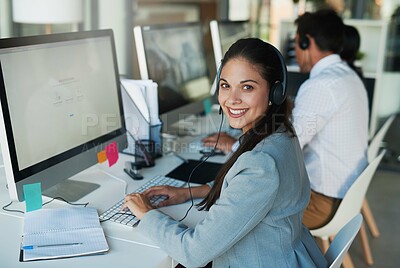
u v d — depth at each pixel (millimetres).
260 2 4688
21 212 1562
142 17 5750
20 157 1471
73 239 1390
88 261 1301
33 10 2871
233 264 1349
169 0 5852
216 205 1312
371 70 4172
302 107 2221
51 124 1593
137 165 2006
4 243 1369
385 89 4410
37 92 1533
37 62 1533
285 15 4559
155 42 2293
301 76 3590
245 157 1303
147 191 1695
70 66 1679
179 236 1348
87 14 3168
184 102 2549
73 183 1817
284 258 1344
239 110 1373
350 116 2221
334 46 2350
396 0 4262
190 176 1870
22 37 1475
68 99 1670
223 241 1283
